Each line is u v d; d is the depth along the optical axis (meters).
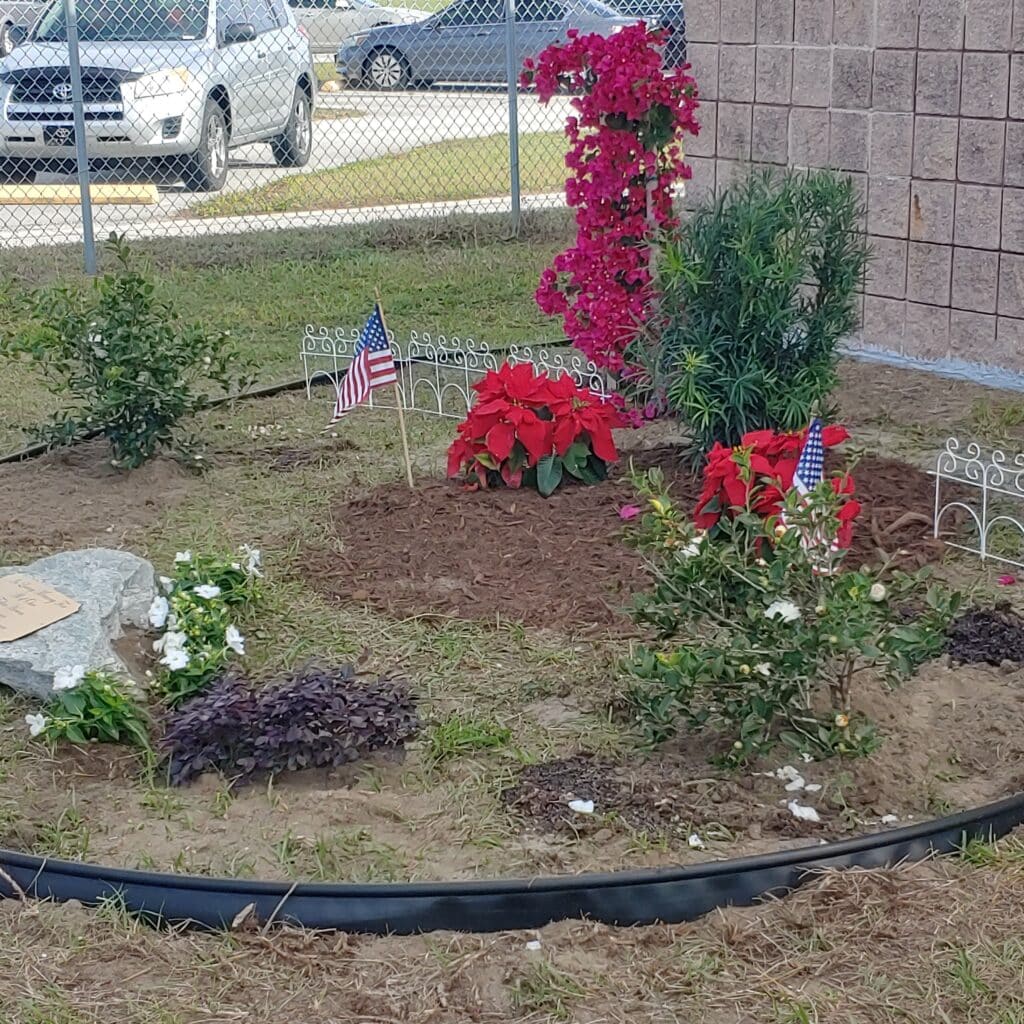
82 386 6.85
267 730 4.10
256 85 14.64
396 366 8.67
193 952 3.37
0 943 3.40
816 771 4.00
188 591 5.04
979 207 7.84
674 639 4.83
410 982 3.25
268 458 7.02
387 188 14.95
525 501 6.13
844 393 7.86
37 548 5.92
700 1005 3.15
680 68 7.39
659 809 3.83
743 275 6.00
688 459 6.45
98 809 3.97
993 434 7.09
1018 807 3.78
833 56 8.38
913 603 5.09
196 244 12.33
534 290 10.77
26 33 15.13
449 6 16.72
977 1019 3.08
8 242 12.52
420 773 4.09
